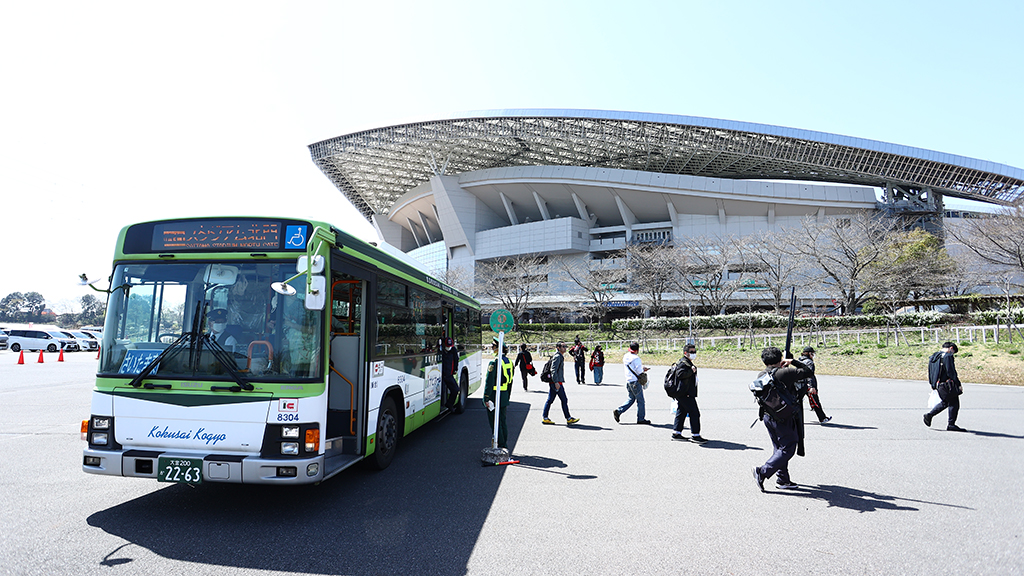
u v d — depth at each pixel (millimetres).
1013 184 59344
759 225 66312
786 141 62531
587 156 79562
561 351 10898
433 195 85375
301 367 5055
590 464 7398
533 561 4129
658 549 4359
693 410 8977
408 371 8078
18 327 39062
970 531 4730
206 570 3945
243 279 5281
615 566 4031
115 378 5176
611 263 67438
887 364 22562
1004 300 31266
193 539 4562
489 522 5023
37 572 3861
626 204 73562
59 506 5398
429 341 9484
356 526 4914
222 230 5387
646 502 5656
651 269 49719
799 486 6207
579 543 4496
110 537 4582
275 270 5289
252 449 4922
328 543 4492
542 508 5457
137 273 5387
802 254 38156
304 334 5121
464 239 82062
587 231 76312
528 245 76500
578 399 15359
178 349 5145
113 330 5289
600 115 63656
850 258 36156
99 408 5156
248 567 4008
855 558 4164
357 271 6191
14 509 5281
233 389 4988
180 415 5023
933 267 34781
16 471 6754
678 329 42500
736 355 30141
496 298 64062
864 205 61219
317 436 5000
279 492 6000
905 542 4488
